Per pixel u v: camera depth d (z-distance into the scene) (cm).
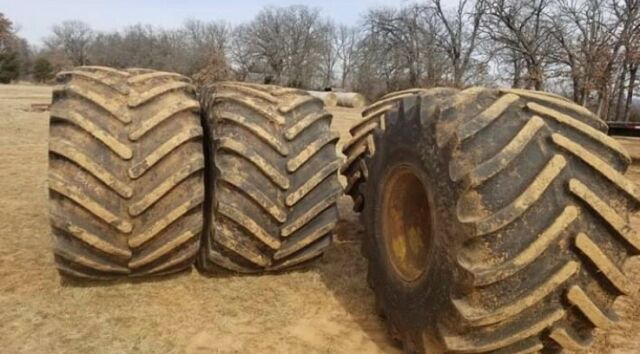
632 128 1135
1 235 459
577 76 2294
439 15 4894
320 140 351
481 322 233
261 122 341
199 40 6731
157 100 323
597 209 230
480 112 251
